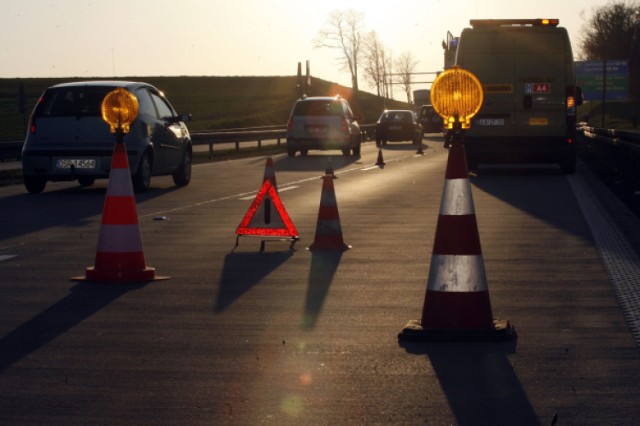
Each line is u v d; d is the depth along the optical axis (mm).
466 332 7582
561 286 9859
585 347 7375
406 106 163625
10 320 8430
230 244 13164
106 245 10289
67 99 21531
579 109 137500
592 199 19250
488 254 12031
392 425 5582
